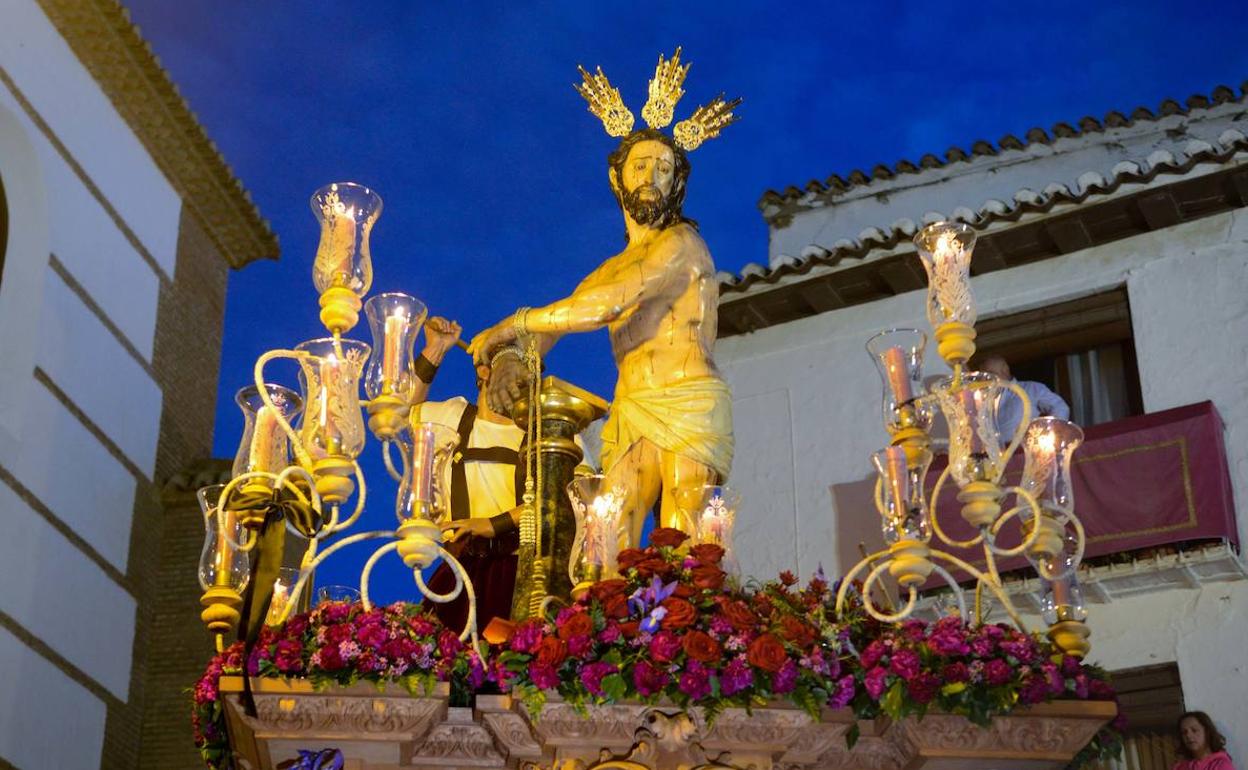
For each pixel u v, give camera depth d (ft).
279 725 21.39
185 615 49.19
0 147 45.47
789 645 21.66
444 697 21.38
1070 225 44.62
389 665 21.22
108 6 48.11
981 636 22.38
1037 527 22.61
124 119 51.11
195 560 49.83
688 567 22.20
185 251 54.34
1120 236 45.06
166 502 50.52
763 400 47.73
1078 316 44.88
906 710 21.59
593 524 23.00
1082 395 44.75
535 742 21.68
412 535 21.58
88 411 47.37
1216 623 39.86
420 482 21.94
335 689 21.26
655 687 21.03
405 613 22.08
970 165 50.49
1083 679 22.53
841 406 46.68
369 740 21.39
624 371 25.94
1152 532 39.93
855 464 45.73
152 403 50.93
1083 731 22.27
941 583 41.01
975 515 22.41
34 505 44.34
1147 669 40.14
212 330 55.31
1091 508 40.75
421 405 27.61
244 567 23.62
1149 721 39.75
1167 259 44.27
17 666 42.57
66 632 44.93
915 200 50.62
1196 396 42.47
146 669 48.65
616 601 21.45
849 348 47.29
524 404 25.43
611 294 25.21
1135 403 44.04
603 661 21.11
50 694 43.80
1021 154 49.96
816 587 23.70
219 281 56.44
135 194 51.39
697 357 25.64
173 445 51.88
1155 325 43.70
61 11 47.83
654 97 28.12
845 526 44.98
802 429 46.85
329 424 22.13
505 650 21.95
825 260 46.93
